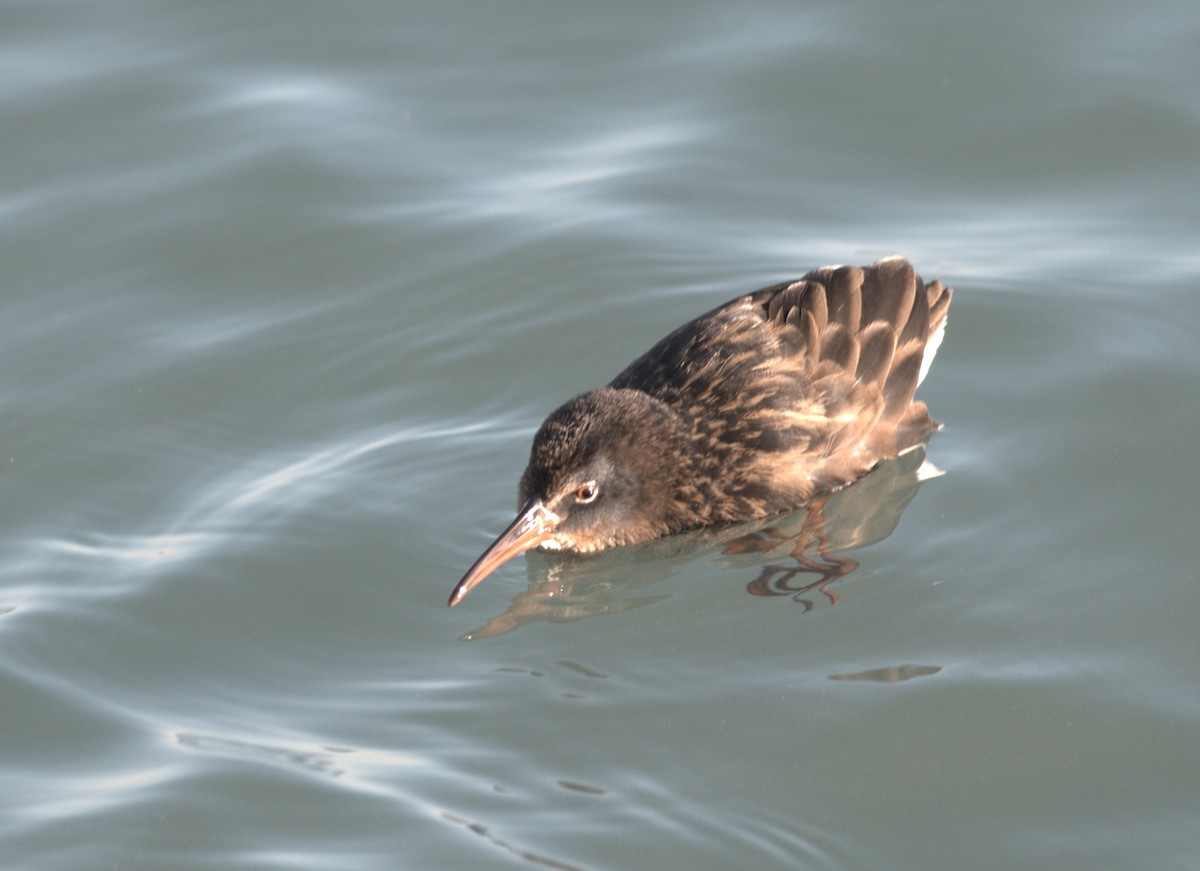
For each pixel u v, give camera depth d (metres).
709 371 16.08
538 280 19.00
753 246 19.23
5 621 14.52
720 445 15.82
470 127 21.08
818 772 12.45
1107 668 13.38
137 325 18.56
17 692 13.66
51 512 16.06
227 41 22.47
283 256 19.45
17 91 21.58
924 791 12.23
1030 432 16.38
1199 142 20.14
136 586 14.95
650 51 22.12
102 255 19.48
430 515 15.88
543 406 17.42
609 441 15.46
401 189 20.23
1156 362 17.11
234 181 20.39
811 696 13.24
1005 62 21.42
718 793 12.28
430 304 18.80
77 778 12.71
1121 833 11.79
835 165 20.34
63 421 17.23
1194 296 18.00
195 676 13.87
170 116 21.30
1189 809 11.96
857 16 22.33
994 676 13.35
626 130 20.98
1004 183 19.98
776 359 15.97
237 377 17.88
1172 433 16.17
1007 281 18.44
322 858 11.82
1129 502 15.34
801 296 16.23
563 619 14.59
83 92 21.62
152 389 17.69
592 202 19.98
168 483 16.39
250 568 15.15
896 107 20.98
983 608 14.19
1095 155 20.17
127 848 11.96
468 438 16.94
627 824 12.03
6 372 17.89
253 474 16.48
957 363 17.44
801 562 15.11
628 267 19.03
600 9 22.64
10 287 19.03
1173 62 21.14
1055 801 12.08
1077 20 21.97
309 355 18.17
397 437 16.98
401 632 14.40
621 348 18.12
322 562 15.25
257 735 13.12
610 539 15.67
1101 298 18.09
